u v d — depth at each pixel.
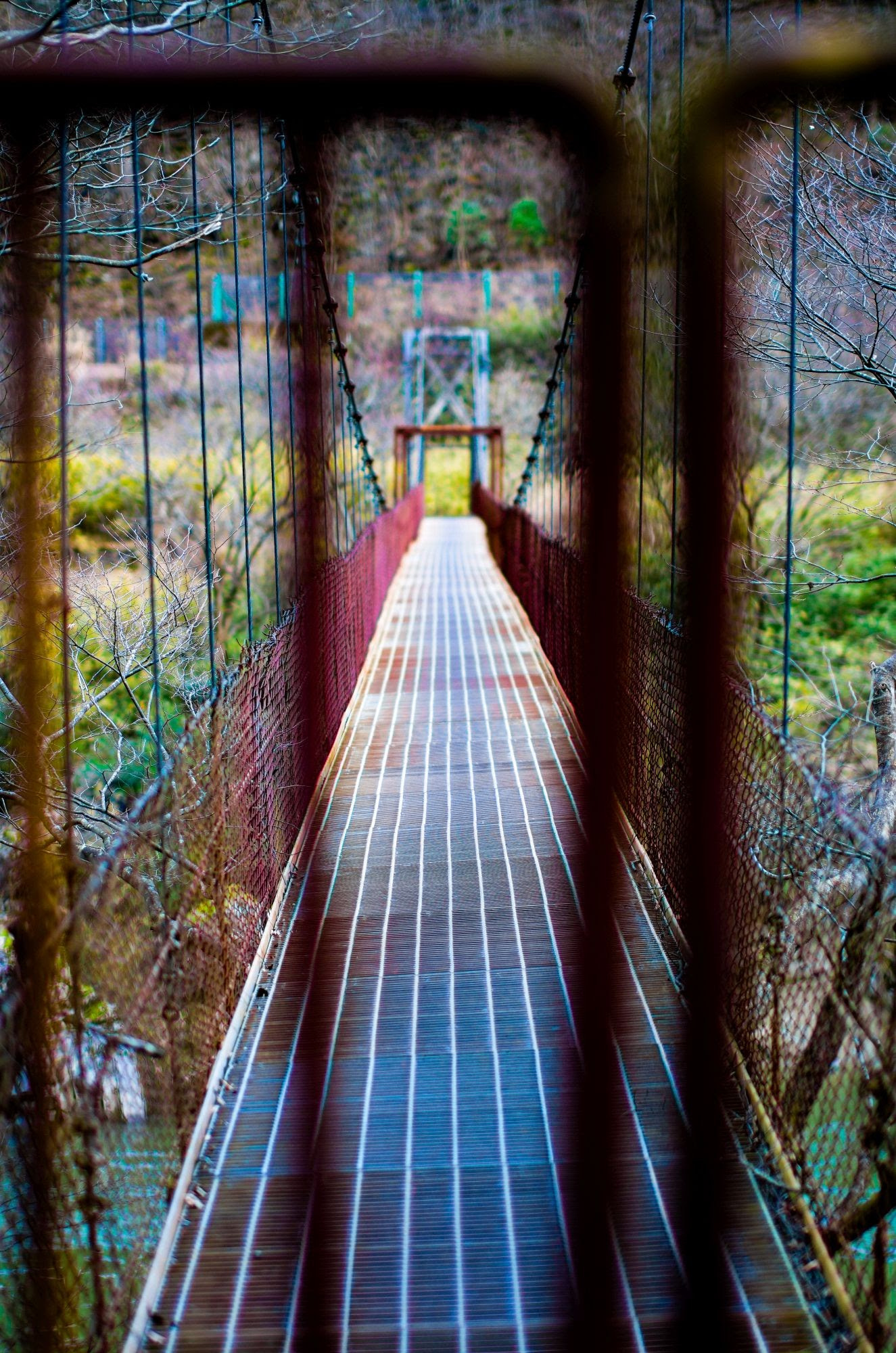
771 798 2.39
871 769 4.85
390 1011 3.03
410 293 22.34
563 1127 2.54
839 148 4.63
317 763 4.62
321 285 6.31
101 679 5.50
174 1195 2.26
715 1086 2.12
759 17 4.51
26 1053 1.85
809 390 6.39
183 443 10.70
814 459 5.75
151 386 11.02
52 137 3.16
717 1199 2.09
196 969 2.51
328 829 4.35
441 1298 2.06
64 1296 1.93
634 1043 2.76
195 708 5.16
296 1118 2.58
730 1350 1.93
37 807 2.46
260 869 3.30
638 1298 2.02
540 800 4.63
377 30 4.64
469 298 23.09
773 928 2.37
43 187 3.24
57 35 2.85
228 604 8.61
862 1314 1.97
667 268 6.26
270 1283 2.11
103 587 5.51
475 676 6.84
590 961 1.91
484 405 22.48
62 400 2.24
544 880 3.86
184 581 5.69
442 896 3.75
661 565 7.48
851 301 4.70
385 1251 2.18
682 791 3.08
